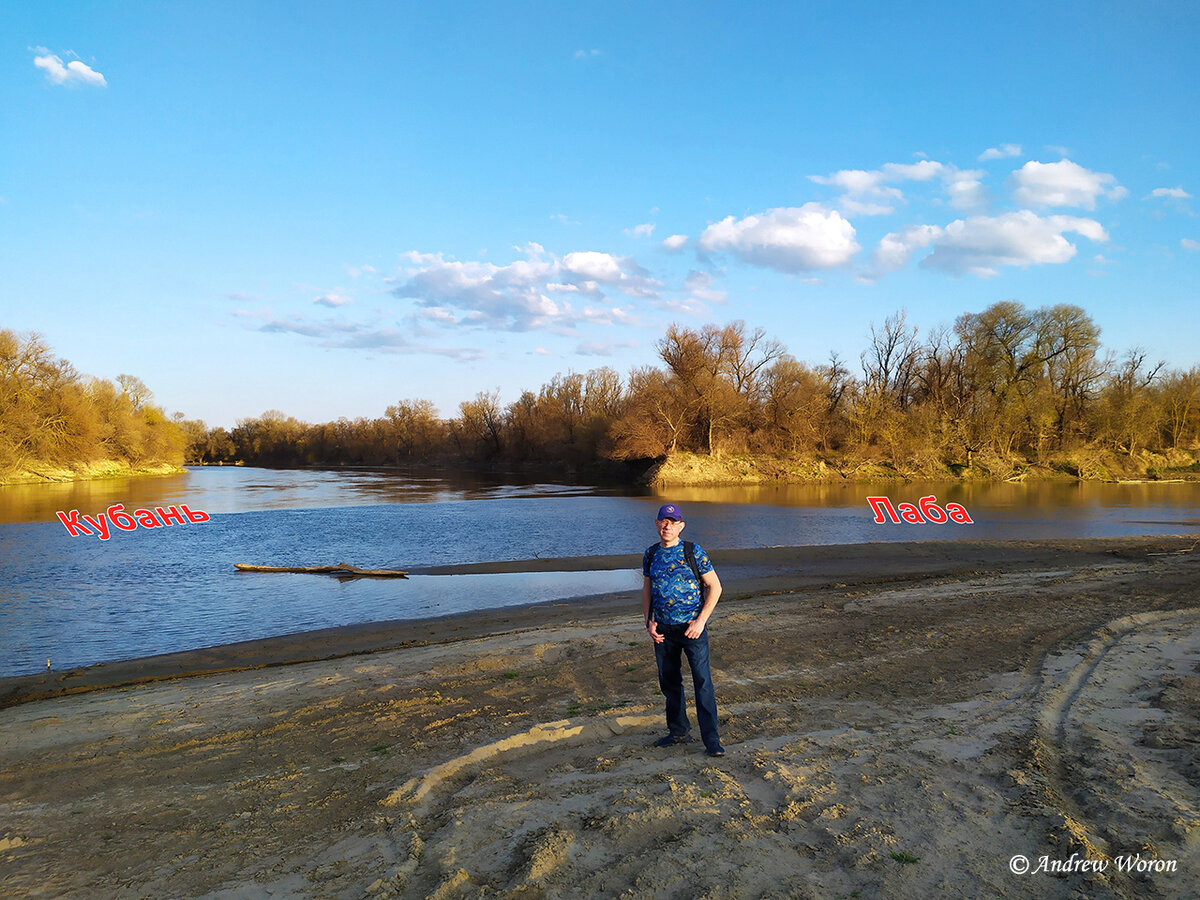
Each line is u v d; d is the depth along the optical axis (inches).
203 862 163.6
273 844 170.7
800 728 240.8
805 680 312.3
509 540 1067.9
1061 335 2598.4
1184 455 2672.2
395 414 5103.3
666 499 1814.7
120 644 509.7
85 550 993.5
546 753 228.1
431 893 135.6
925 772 188.1
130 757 255.8
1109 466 2493.8
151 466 3388.3
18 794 222.4
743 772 193.9
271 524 1298.0
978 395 2719.0
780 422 2677.2
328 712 301.3
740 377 2741.1
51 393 2770.7
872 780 183.8
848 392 2787.9
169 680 405.1
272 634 532.7
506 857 148.9
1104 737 211.6
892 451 2559.1
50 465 2755.9
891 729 232.5
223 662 456.4
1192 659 305.3
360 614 593.0
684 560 213.0
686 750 218.2
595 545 1013.2
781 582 709.9
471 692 320.2
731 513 1428.4
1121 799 165.3
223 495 2091.5
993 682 291.3
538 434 3604.8
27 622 574.9
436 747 241.4
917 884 131.9
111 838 183.2
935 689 286.4
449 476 3341.5
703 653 212.4
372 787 205.6
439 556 922.1
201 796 211.0
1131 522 1240.8
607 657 378.6
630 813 164.7
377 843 163.8
